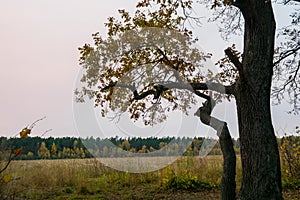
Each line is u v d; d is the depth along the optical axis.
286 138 9.37
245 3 5.62
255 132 5.46
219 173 9.74
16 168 4.53
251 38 5.68
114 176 9.75
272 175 5.34
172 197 7.73
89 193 8.55
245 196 5.39
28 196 7.38
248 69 5.62
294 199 7.19
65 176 9.73
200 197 7.67
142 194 8.13
